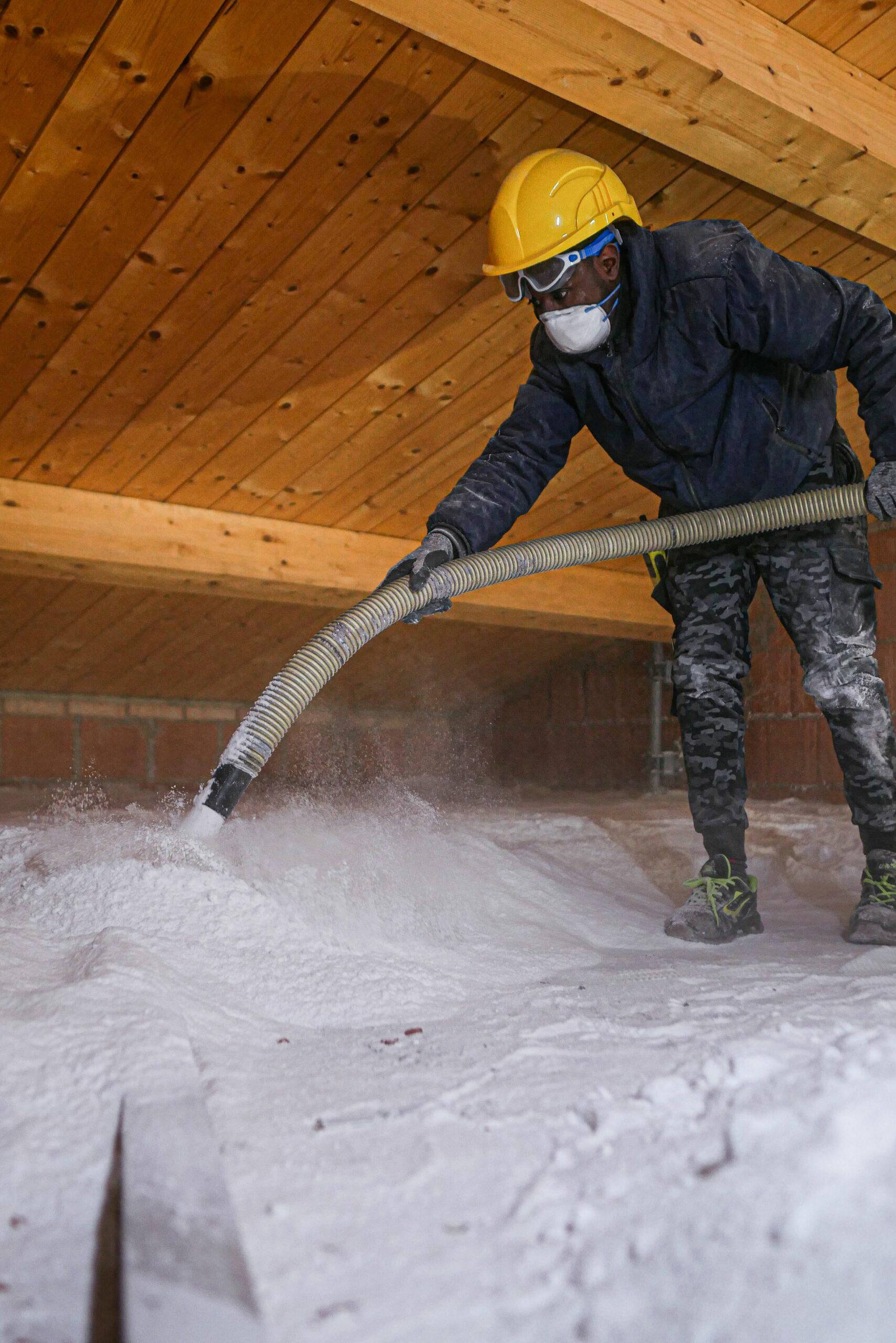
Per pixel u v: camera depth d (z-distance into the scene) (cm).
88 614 495
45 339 276
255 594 418
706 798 186
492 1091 89
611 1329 53
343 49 206
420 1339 53
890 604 479
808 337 155
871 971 140
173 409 315
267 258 258
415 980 131
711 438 169
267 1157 75
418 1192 70
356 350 297
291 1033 111
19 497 346
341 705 644
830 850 304
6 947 121
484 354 306
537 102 223
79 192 231
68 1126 77
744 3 194
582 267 153
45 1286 58
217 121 218
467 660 620
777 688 527
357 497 384
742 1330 51
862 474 180
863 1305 51
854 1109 68
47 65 200
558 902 206
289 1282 59
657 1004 121
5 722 555
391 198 245
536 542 170
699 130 201
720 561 185
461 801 534
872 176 218
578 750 637
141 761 591
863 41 206
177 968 120
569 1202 67
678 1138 75
